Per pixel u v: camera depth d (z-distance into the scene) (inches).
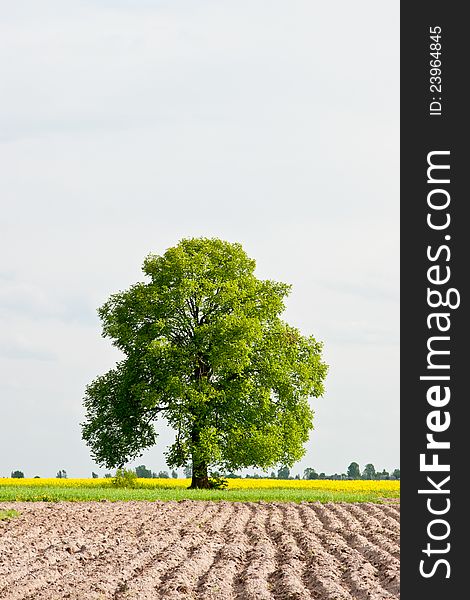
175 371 1991.9
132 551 900.0
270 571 810.8
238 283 2084.2
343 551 928.9
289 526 1167.0
